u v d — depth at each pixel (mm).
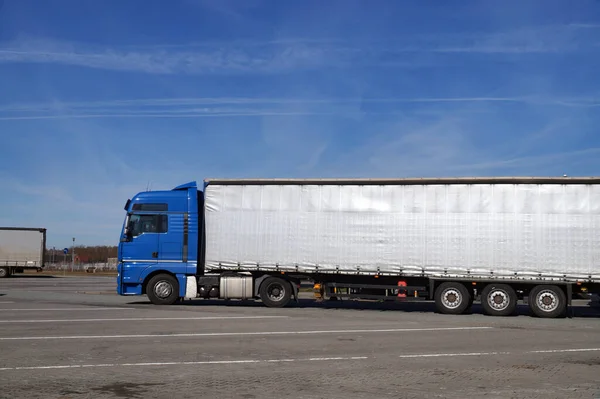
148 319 16109
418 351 11164
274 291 20391
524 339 13078
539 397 7500
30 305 20453
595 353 11109
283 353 10734
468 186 18969
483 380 8523
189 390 7703
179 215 20859
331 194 19875
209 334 13156
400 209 19344
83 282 41250
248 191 20422
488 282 18781
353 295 19844
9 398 7176
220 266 20375
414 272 19109
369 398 7367
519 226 18547
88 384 7996
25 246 49406
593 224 18172
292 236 20000
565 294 18359
